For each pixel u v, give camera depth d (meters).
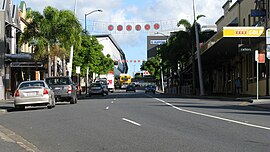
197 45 48.22
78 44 42.56
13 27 46.38
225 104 28.55
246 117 18.17
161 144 11.27
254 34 35.56
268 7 38.47
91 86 54.41
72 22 40.94
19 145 11.62
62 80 30.84
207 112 21.00
